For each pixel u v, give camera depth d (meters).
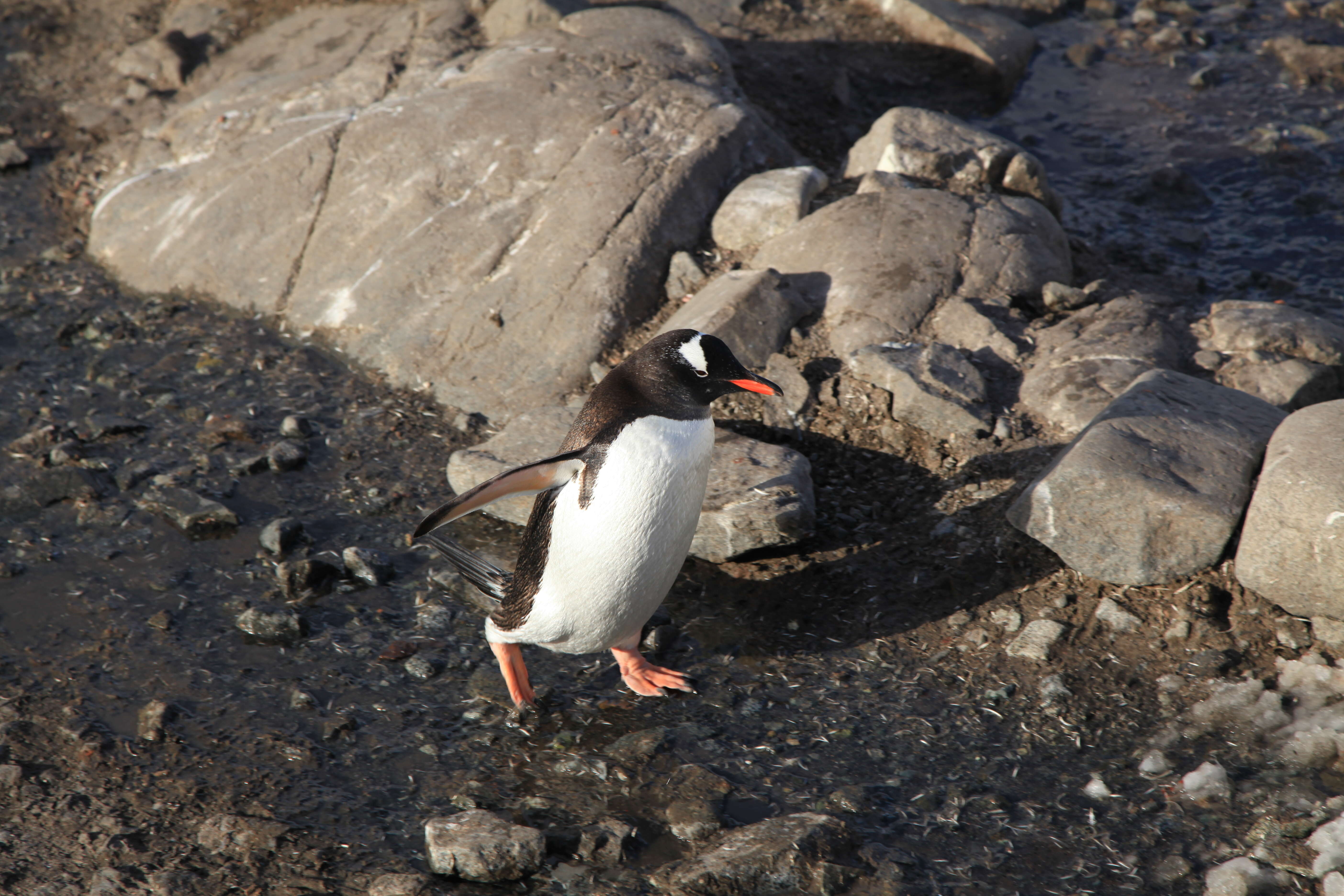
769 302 11.86
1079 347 11.19
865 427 11.10
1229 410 9.83
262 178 14.55
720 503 9.92
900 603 9.58
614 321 12.62
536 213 13.58
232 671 9.03
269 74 16.81
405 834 7.54
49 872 7.14
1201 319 11.86
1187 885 7.01
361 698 8.80
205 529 10.62
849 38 19.16
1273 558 8.35
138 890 7.00
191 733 8.36
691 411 8.02
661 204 13.52
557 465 7.73
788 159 15.12
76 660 9.05
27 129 17.16
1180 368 11.02
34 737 8.26
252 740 8.32
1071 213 15.42
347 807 7.75
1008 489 10.17
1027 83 18.61
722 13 19.44
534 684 9.02
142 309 13.98
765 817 7.67
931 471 10.64
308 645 9.34
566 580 8.04
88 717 8.46
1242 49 19.30
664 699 8.84
